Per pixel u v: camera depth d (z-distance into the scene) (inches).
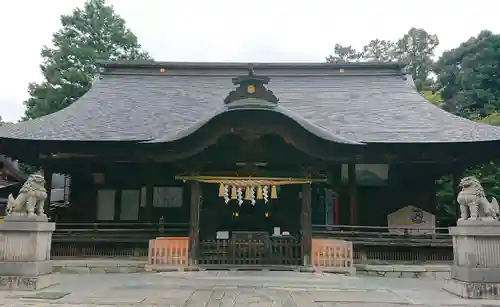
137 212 758.5
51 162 668.1
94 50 1438.2
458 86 1887.3
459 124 671.1
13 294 347.3
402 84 884.6
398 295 362.3
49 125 682.2
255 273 489.7
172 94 855.1
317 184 737.0
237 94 517.3
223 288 387.9
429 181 754.2
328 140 516.1
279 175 547.5
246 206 729.0
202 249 535.8
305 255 526.0
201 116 733.9
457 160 640.4
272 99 518.6
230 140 539.5
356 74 932.6
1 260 370.6
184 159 536.7
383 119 703.1
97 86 887.7
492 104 1596.9
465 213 369.4
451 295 363.3
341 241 522.3
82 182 770.2
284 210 725.3
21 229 372.8
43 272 384.2
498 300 335.9
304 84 895.7
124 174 765.3
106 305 309.1
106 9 1533.0
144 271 519.8
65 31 1476.4
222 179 536.1
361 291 380.8
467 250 352.5
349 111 745.0
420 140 607.2
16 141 626.5
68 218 757.3
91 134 646.5
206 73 953.5
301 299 336.8
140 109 772.6
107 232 664.4
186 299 334.3
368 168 739.4
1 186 945.5
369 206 757.3
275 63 952.9
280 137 535.8
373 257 608.4
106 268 529.0
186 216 749.9
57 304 310.3
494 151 620.7
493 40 1761.8
